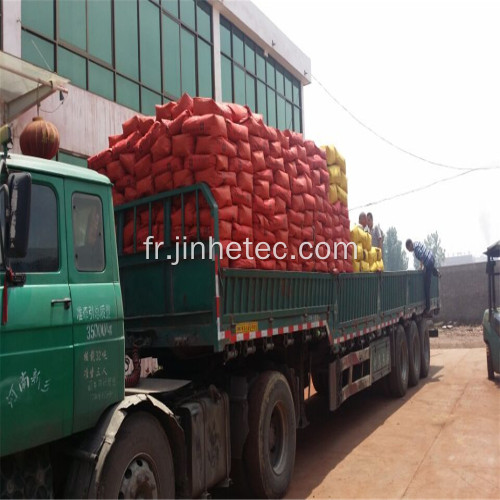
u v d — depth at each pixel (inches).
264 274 185.8
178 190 169.8
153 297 176.9
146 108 421.1
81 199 127.1
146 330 174.2
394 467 216.2
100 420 124.0
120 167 189.5
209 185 166.9
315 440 265.1
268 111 657.0
